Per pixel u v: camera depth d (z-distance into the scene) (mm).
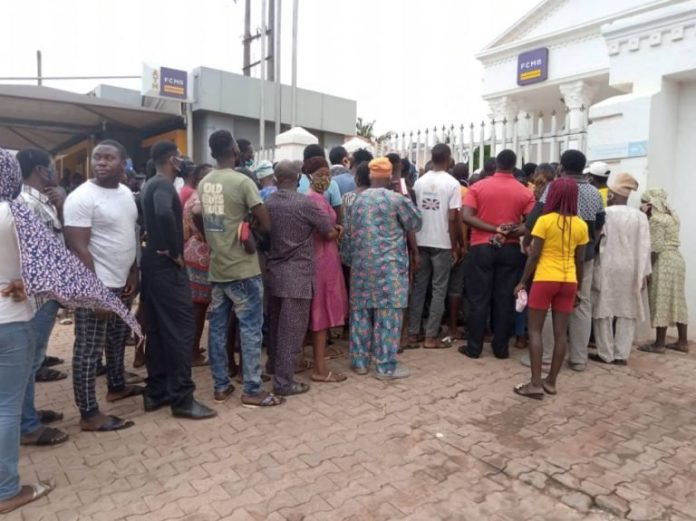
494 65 19500
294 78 12453
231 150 4062
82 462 3283
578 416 3967
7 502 2771
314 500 2889
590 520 2746
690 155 5934
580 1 16859
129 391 4344
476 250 5215
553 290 4203
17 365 2738
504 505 2863
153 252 3832
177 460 3309
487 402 4219
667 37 5648
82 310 3570
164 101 12953
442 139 7637
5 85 9883
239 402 4219
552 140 6605
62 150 16641
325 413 4012
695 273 5996
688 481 3094
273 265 4285
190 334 3924
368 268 4676
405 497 2928
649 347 5594
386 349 4691
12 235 2648
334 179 5652
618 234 5062
